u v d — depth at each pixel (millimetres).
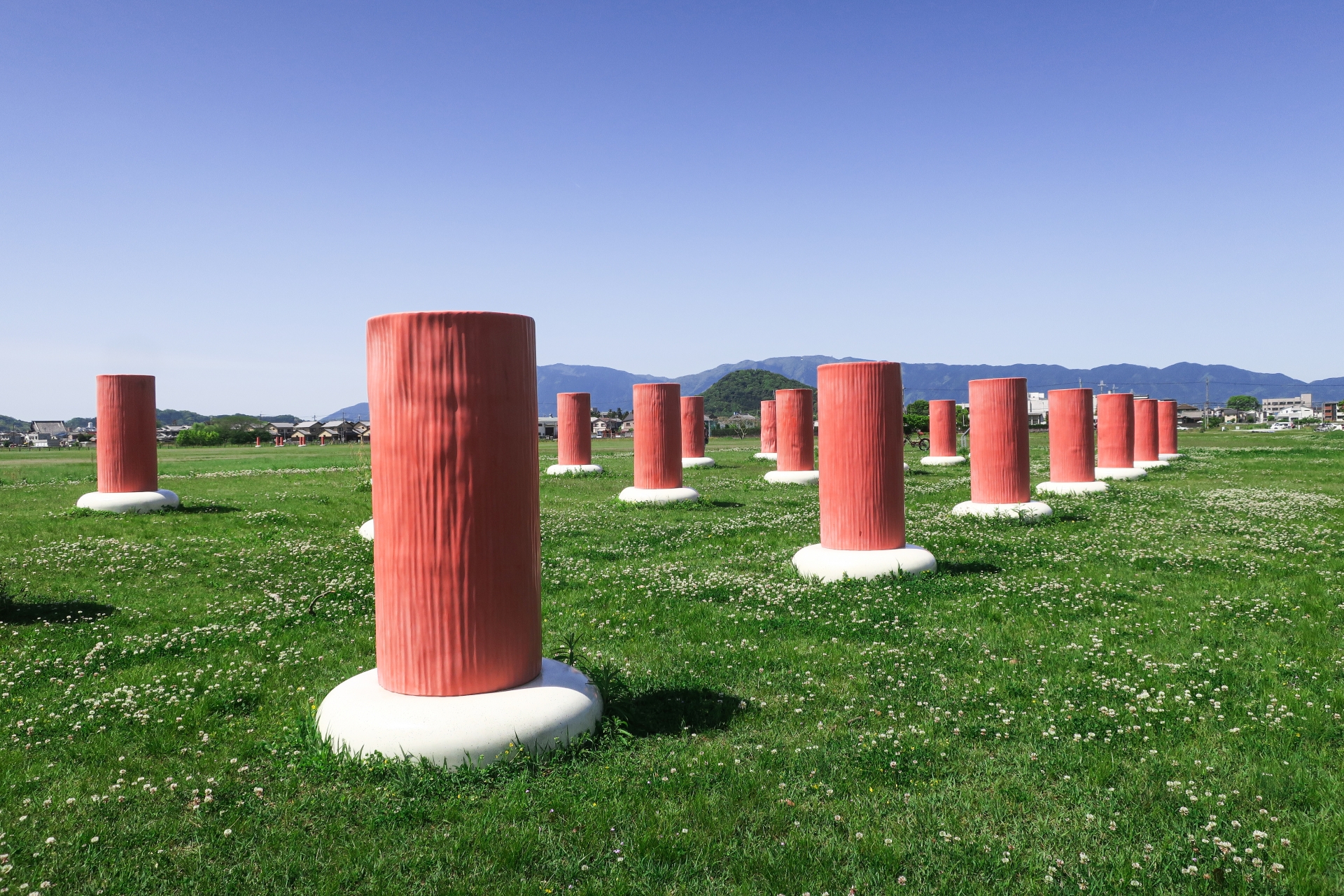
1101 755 5730
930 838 4688
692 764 5625
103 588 11508
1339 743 5852
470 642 5949
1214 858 4426
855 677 7559
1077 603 10141
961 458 35875
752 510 20250
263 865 4457
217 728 6418
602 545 15055
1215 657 7938
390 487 6016
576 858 4500
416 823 4891
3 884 4289
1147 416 33281
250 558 13609
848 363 11969
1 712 6789
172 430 128625
